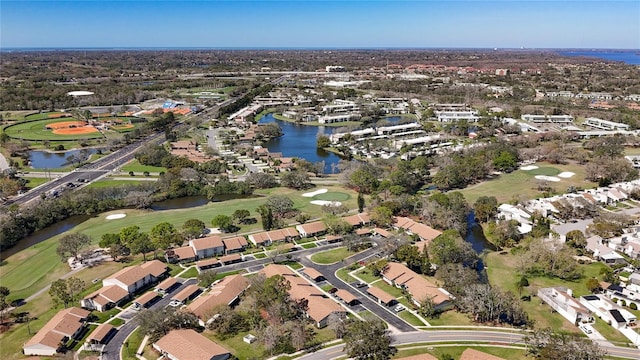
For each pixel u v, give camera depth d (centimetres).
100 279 12394
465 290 11150
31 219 15888
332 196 19400
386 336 9850
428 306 10869
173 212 17425
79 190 18862
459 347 9725
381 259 13388
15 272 12912
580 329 10475
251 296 11088
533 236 15038
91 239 14438
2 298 10675
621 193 18462
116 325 10394
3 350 9569
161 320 9844
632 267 13062
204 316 10319
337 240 15175
